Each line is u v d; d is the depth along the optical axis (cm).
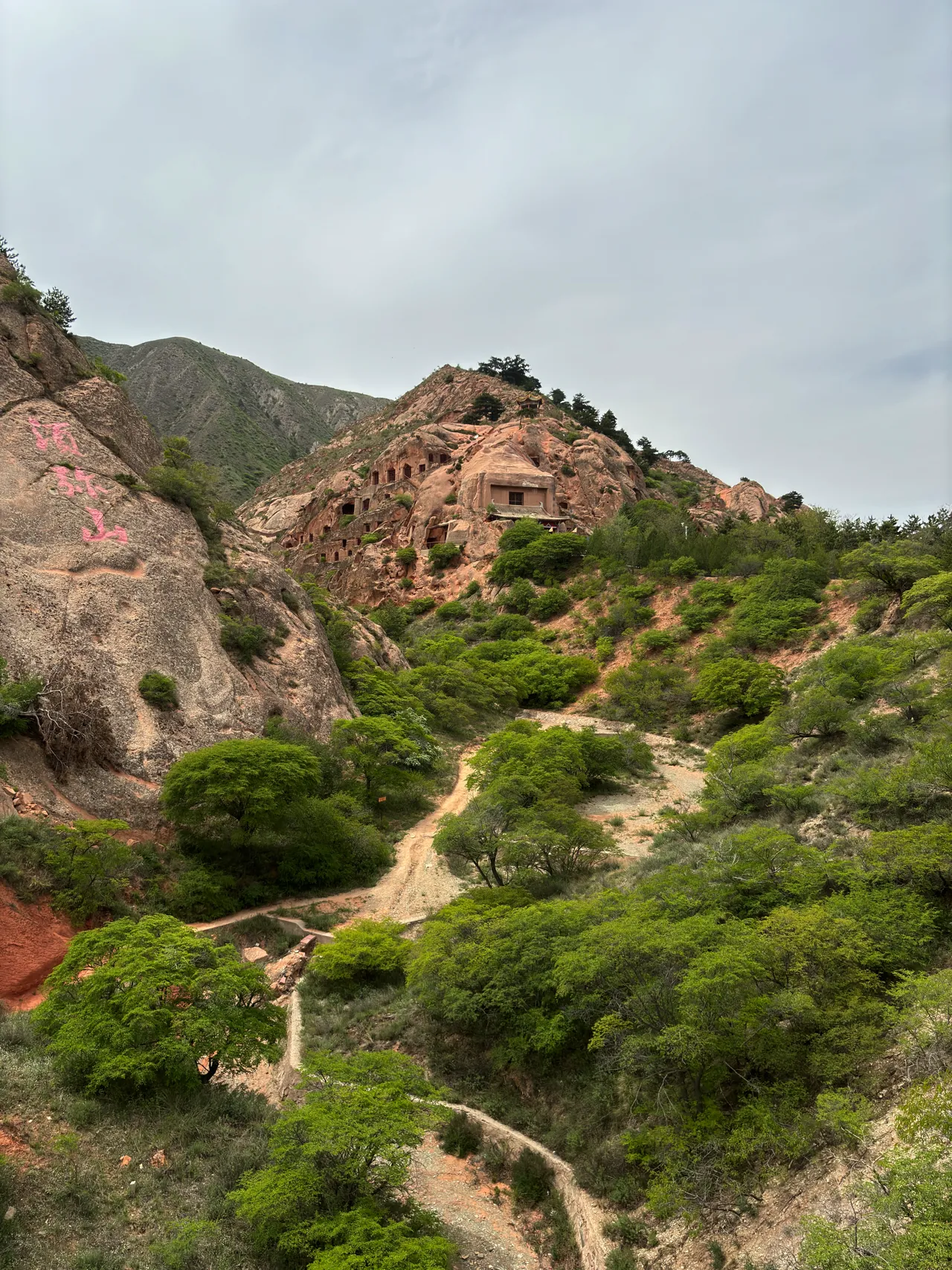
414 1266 1349
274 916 3291
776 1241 1325
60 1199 1489
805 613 6138
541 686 6919
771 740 3922
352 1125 1562
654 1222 1552
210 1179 1650
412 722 5497
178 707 3934
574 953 1997
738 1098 1648
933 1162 1145
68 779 3334
